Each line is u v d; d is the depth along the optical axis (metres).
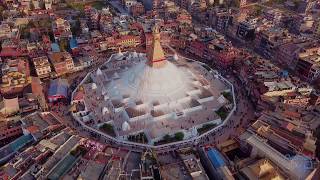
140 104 195.62
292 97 199.75
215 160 154.38
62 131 172.12
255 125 174.12
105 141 177.62
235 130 188.12
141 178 145.00
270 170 145.50
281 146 162.75
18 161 151.50
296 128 171.25
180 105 198.50
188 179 146.38
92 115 192.12
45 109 196.50
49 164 151.75
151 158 157.12
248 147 164.25
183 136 179.88
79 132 182.75
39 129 172.25
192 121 189.25
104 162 154.38
